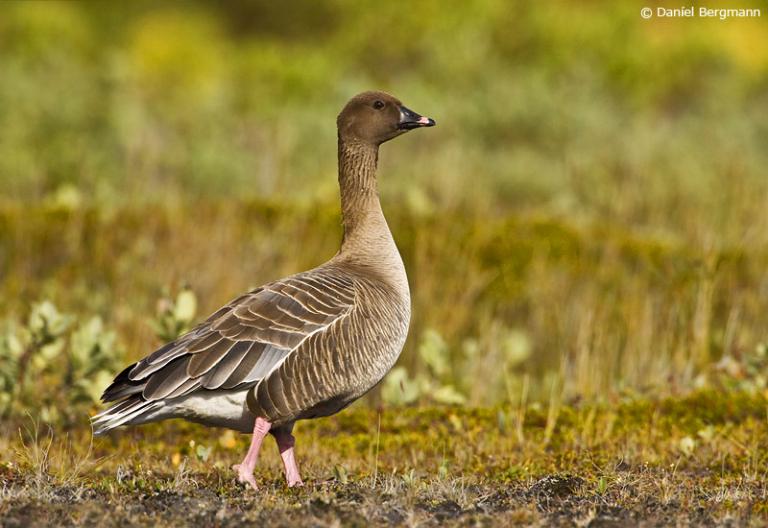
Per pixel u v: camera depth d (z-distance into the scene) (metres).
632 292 15.29
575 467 9.62
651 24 34.41
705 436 10.54
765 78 32.72
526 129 24.53
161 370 8.22
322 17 39.53
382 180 20.89
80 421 11.28
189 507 7.49
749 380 12.47
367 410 11.94
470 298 15.70
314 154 23.31
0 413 11.19
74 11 38.53
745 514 7.55
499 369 13.41
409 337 14.85
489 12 30.58
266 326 8.45
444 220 17.52
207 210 17.25
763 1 36.16
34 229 16.33
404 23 30.81
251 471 8.34
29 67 27.38
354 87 26.97
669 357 13.63
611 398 12.39
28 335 11.58
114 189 19.81
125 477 8.73
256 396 8.36
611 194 20.83
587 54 29.94
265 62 30.14
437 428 11.34
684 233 18.84
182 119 25.72
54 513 7.23
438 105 24.67
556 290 15.77
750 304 14.97
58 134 22.38
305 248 16.50
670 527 7.19
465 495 7.93
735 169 21.27
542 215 18.66
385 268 9.70
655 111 29.64
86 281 15.72
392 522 7.24
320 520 7.12
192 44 35.28
